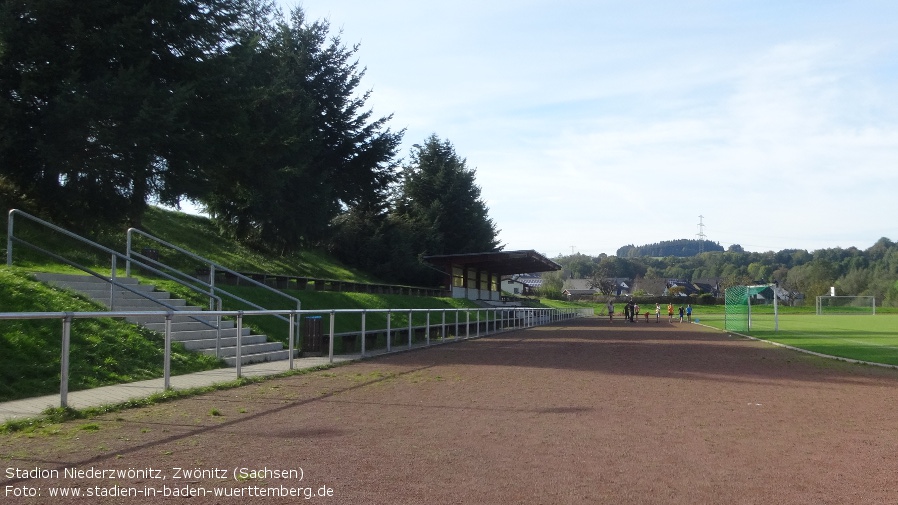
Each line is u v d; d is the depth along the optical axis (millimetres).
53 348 10523
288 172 28688
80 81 18797
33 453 6211
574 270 178375
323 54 39875
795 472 5980
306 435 7242
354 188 42906
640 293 127562
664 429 7918
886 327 43906
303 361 14984
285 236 33812
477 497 5082
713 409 9500
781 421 8609
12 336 10164
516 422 8195
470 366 15000
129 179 20266
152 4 19594
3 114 17625
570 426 8000
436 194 62344
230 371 12711
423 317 31000
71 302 13008
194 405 9078
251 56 24234
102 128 18250
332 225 41375
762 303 114312
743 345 25172
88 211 20578
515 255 46656
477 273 55906
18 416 7723
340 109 40312
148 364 11836
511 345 22516
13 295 11992
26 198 21062
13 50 17938
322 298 26016
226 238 37844
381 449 6625
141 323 13711
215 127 21688
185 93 19422
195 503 4863
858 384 12883
